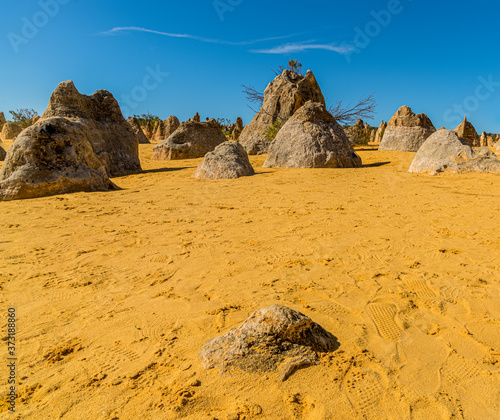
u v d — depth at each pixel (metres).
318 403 2.05
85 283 3.77
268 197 8.27
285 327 2.44
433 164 11.52
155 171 14.05
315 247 4.75
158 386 2.23
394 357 2.48
